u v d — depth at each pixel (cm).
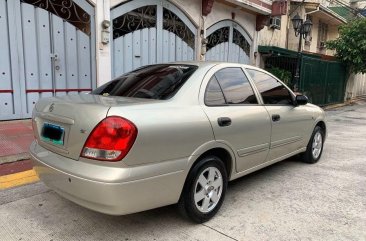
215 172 344
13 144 544
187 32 1045
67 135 289
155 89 343
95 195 265
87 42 768
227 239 308
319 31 2212
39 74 700
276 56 1445
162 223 334
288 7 1677
